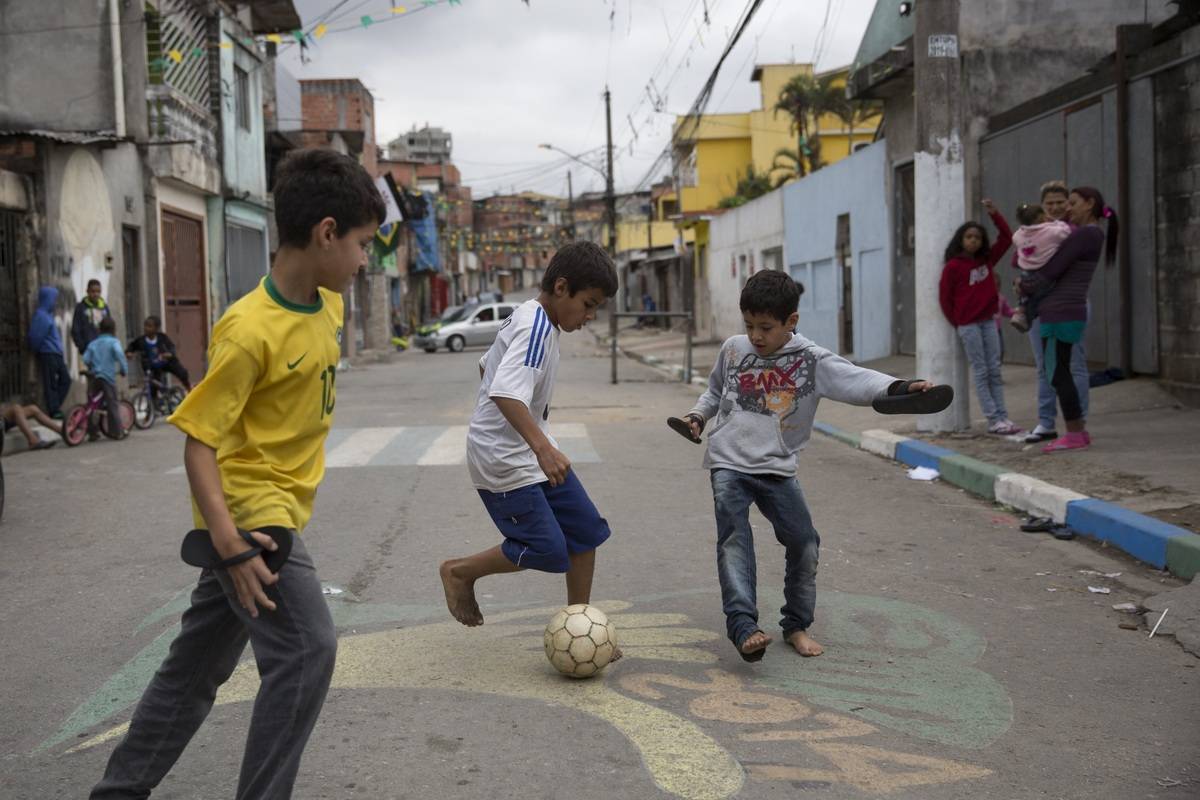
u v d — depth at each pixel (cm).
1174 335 1001
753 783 321
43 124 1658
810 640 443
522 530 404
